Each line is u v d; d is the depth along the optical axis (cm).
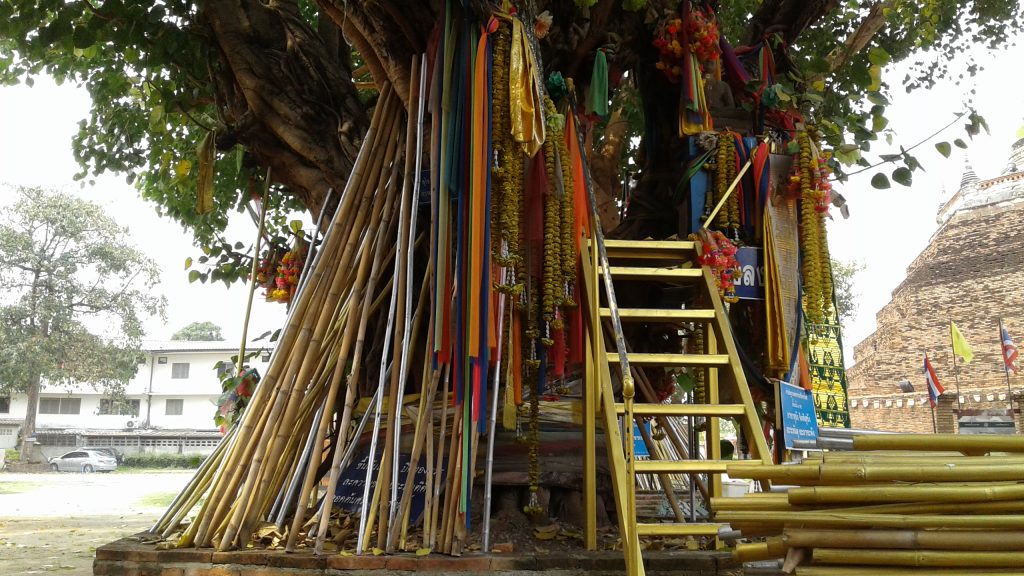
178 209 880
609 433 367
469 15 424
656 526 353
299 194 634
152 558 377
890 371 2747
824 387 540
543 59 514
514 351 423
